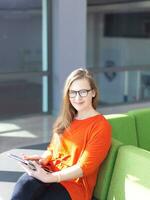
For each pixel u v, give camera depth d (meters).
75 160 2.54
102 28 7.69
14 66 6.85
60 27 6.73
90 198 2.56
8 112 6.88
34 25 6.88
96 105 2.66
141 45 8.19
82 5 6.84
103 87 7.84
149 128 3.46
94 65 7.75
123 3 7.81
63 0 6.66
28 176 2.50
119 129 3.21
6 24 6.70
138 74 8.23
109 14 7.73
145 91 8.34
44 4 6.86
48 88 7.12
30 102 7.04
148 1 8.12
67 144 2.59
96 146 2.47
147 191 2.28
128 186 2.41
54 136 2.71
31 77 6.97
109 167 2.56
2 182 2.77
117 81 8.00
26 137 5.82
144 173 2.30
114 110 7.57
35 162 2.60
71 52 6.88
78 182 2.51
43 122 6.66
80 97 2.57
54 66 7.01
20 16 6.78
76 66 6.96
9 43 6.77
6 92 6.84
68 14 6.73
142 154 2.37
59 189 2.46
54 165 2.63
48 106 7.17
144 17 8.12
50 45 6.99
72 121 2.65
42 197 2.46
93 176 2.57
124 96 8.10
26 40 6.87
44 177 2.43
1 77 6.75
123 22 7.91
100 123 2.54
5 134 5.96
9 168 3.00
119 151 2.51
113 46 7.88
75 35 6.87
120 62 8.02
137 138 3.37
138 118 3.40
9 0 6.67
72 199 2.45
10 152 3.31
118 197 2.48
